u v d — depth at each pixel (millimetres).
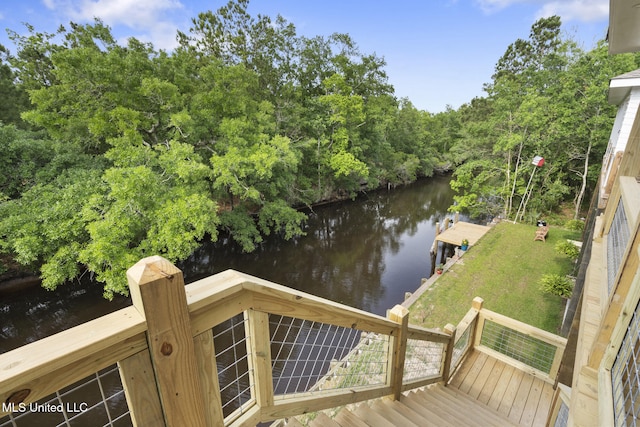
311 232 15102
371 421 1920
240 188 10883
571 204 15891
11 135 8797
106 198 7793
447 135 29812
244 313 1047
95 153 10859
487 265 9250
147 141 10930
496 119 15016
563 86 13461
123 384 701
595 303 2178
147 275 651
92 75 9312
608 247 2543
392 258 12461
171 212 7879
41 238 7242
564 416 2193
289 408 1339
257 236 12180
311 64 17625
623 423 1051
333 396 1638
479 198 16219
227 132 10852
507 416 3273
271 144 12125
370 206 19578
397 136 25297
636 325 1179
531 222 13758
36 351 561
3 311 8133
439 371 3443
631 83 6504
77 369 607
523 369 3865
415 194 22562
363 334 3658
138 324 667
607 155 8484
